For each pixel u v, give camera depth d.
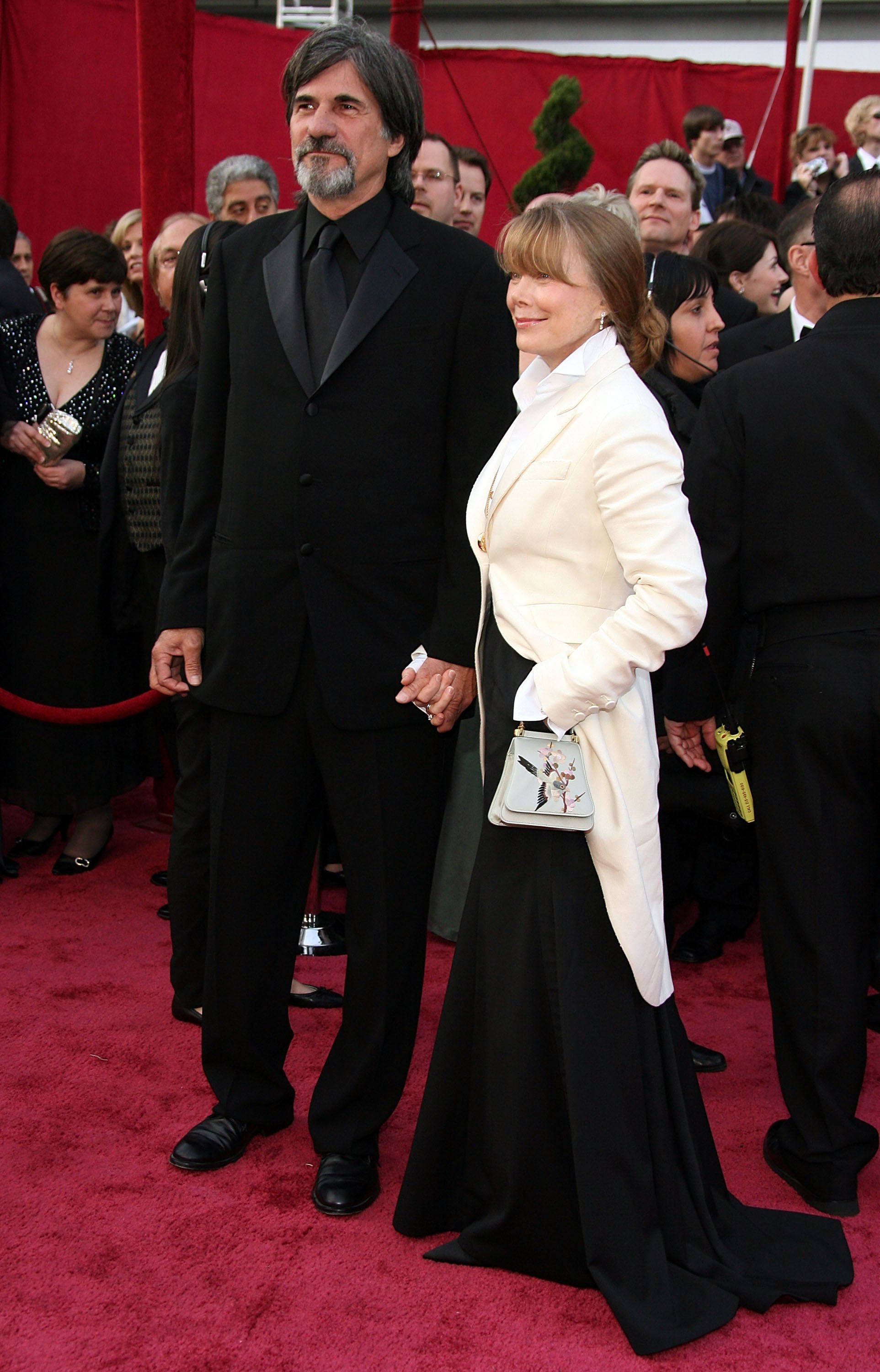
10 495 4.02
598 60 8.49
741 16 11.17
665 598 1.92
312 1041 3.01
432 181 4.20
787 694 2.36
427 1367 1.91
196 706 2.82
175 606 2.45
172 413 2.80
